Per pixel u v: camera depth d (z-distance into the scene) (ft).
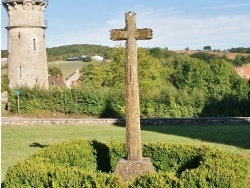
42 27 181.47
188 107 145.28
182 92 147.13
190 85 245.65
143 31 41.52
